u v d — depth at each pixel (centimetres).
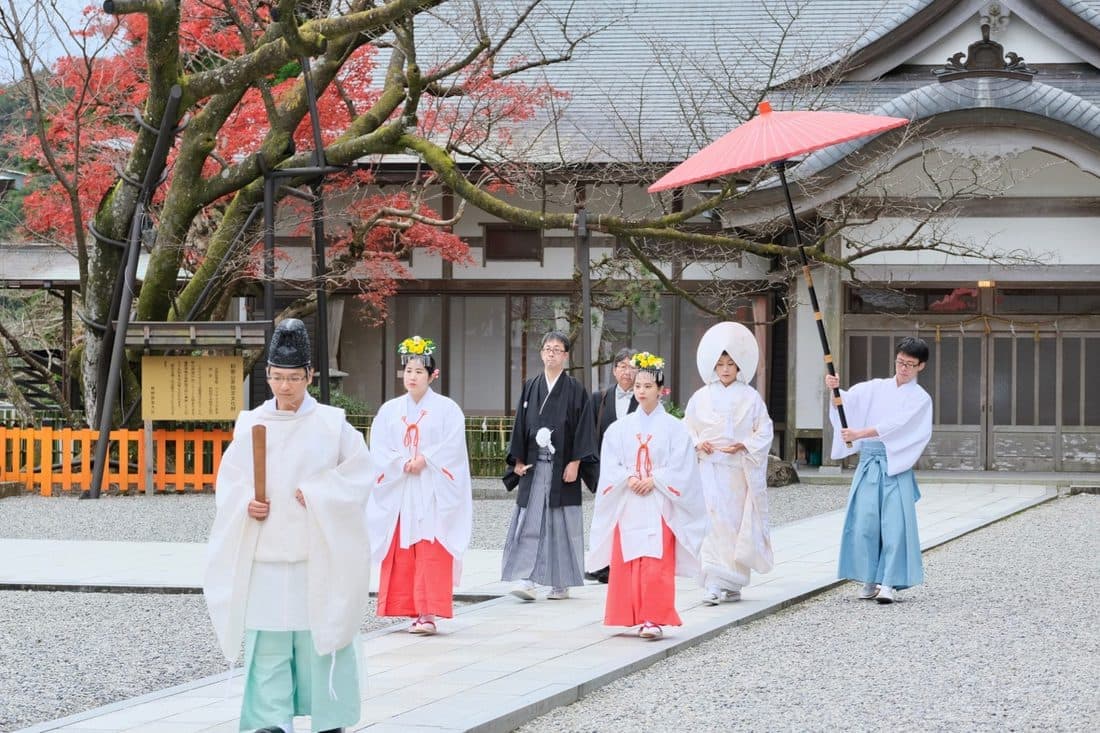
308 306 1850
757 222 1908
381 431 794
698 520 769
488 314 2133
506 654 710
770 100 2058
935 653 718
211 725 555
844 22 2303
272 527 493
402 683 632
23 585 965
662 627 760
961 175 1900
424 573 775
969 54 1858
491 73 1602
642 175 1866
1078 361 1978
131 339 1578
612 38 2316
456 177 1559
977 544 1230
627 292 1911
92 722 562
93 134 1738
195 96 1576
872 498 903
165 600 926
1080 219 1908
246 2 1717
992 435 2000
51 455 1642
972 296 1991
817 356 1981
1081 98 1900
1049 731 549
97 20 1606
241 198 1702
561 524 909
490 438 1836
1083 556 1137
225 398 1609
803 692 627
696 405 909
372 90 2270
